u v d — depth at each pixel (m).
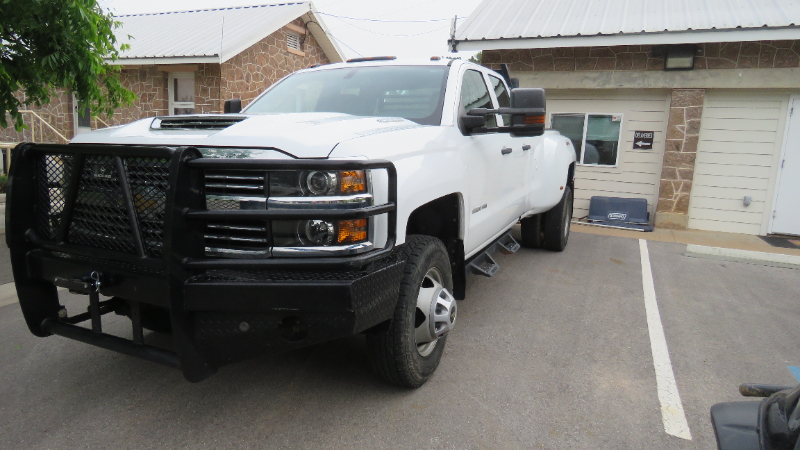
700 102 9.15
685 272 6.36
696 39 8.45
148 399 3.02
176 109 12.50
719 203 9.60
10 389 3.11
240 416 2.86
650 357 3.77
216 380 3.25
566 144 6.61
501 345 3.89
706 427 2.88
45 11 5.28
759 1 9.45
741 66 8.88
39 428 2.72
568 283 5.61
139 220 2.45
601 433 2.79
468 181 3.61
